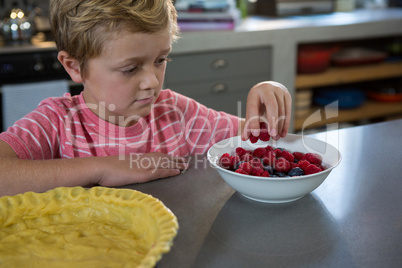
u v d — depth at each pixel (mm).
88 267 589
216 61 2711
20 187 801
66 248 634
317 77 3061
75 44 889
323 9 3346
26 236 672
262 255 622
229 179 767
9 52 2324
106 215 720
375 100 3439
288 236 668
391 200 776
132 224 693
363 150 996
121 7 818
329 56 3113
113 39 836
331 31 2965
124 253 618
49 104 1077
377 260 607
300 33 2877
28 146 968
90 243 646
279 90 897
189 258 616
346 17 3266
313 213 733
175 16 985
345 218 717
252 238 664
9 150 920
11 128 980
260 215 730
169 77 2619
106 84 903
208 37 2641
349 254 621
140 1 833
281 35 2828
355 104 3246
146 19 819
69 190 740
